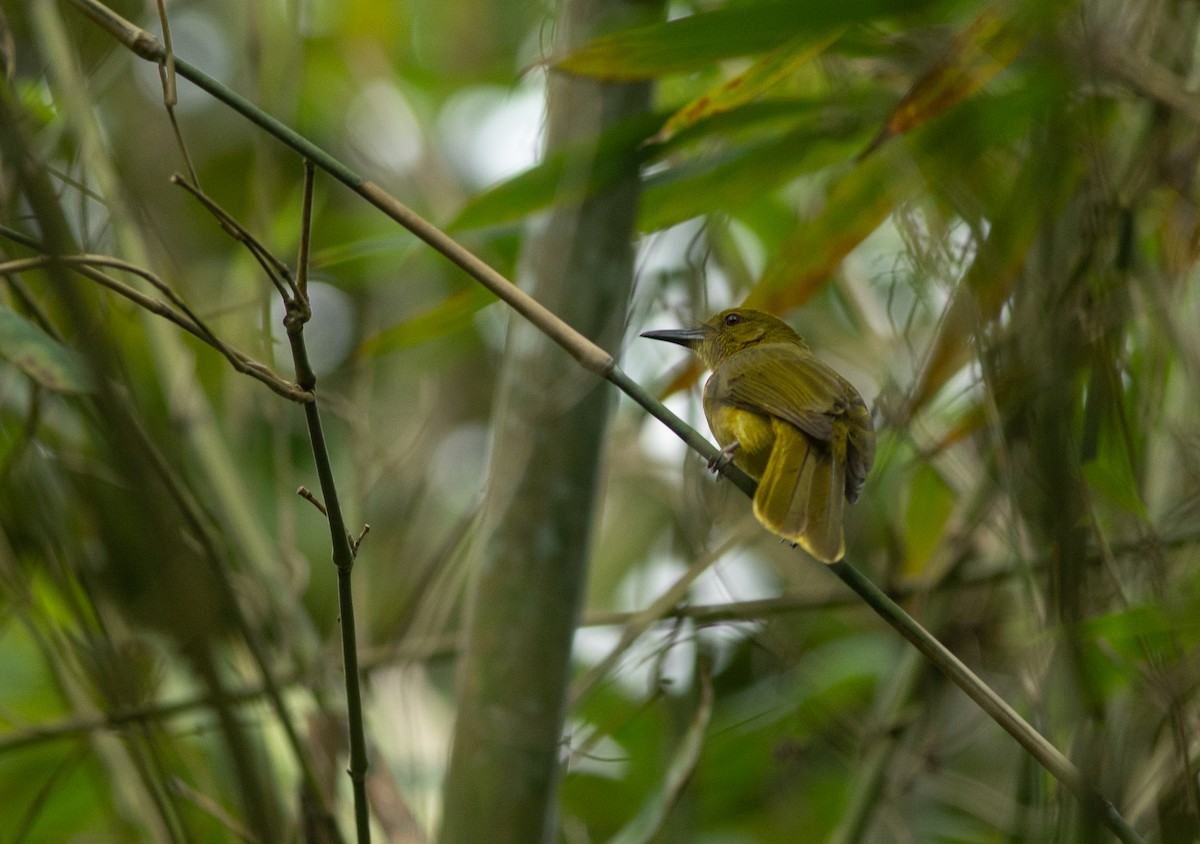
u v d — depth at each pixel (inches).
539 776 260.1
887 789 329.4
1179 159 260.5
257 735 287.6
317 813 255.4
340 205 468.8
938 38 266.5
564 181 262.2
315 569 432.8
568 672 265.6
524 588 264.1
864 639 414.3
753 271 403.2
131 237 304.0
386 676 332.2
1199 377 262.2
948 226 279.6
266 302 308.5
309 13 476.1
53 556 262.1
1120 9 257.3
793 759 356.8
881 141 249.8
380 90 478.3
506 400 274.5
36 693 387.5
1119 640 257.6
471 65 520.4
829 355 412.2
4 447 281.6
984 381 254.7
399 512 373.7
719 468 291.0
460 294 307.1
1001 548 366.6
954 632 360.8
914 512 360.8
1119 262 254.7
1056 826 237.6
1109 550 257.3
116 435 184.7
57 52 274.2
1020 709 346.0
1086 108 248.7
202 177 464.8
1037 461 241.3
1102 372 252.4
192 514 227.9
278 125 206.1
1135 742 269.4
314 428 196.1
